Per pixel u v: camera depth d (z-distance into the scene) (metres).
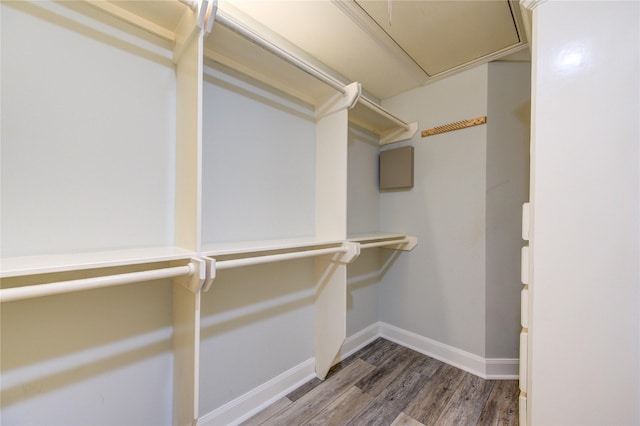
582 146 0.86
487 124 1.79
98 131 0.93
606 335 0.82
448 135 1.96
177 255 0.88
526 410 0.98
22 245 0.80
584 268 0.86
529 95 1.76
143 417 1.03
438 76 1.98
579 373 0.86
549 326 0.91
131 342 1.00
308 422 1.34
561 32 0.90
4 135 0.77
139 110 1.02
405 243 2.18
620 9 0.81
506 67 1.79
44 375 0.84
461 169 1.89
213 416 1.25
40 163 0.83
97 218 0.93
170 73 1.09
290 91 1.57
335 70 1.88
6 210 0.78
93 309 0.92
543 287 0.92
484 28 1.50
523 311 1.01
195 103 0.95
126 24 0.98
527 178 1.75
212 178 1.25
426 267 2.07
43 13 0.83
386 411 1.42
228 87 1.30
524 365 1.00
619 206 0.81
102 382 0.94
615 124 0.82
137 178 1.02
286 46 1.57
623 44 0.81
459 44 1.63
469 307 1.84
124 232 0.99
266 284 1.48
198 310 0.90
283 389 1.55
